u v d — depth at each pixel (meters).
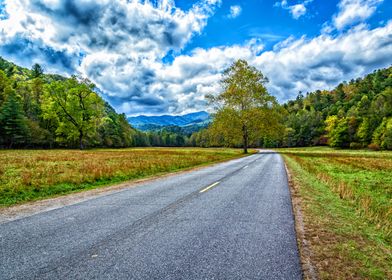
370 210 7.33
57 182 12.27
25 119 65.69
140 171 17.41
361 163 27.55
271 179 13.34
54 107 52.72
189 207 7.44
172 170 19.59
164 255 4.19
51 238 5.04
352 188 11.65
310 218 6.36
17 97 68.06
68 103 52.97
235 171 17.23
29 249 4.50
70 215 6.80
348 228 5.67
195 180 13.18
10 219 6.56
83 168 16.92
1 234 5.31
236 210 7.08
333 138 92.56
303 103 173.38
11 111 61.94
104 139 101.00
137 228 5.58
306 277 3.49
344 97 149.62
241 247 4.50
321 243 4.72
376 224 6.09
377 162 29.11
